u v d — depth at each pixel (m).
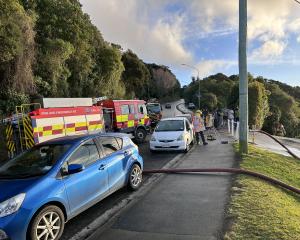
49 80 23.47
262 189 8.65
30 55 20.00
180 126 16.62
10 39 17.52
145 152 16.69
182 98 129.88
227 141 19.27
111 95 36.81
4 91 19.58
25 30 19.27
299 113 69.38
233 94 42.81
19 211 5.31
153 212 7.13
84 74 30.27
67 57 24.53
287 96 66.19
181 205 7.54
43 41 23.25
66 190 6.23
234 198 7.82
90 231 6.41
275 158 14.77
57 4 24.95
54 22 24.31
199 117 18.62
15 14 18.16
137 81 56.56
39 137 13.55
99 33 35.62
